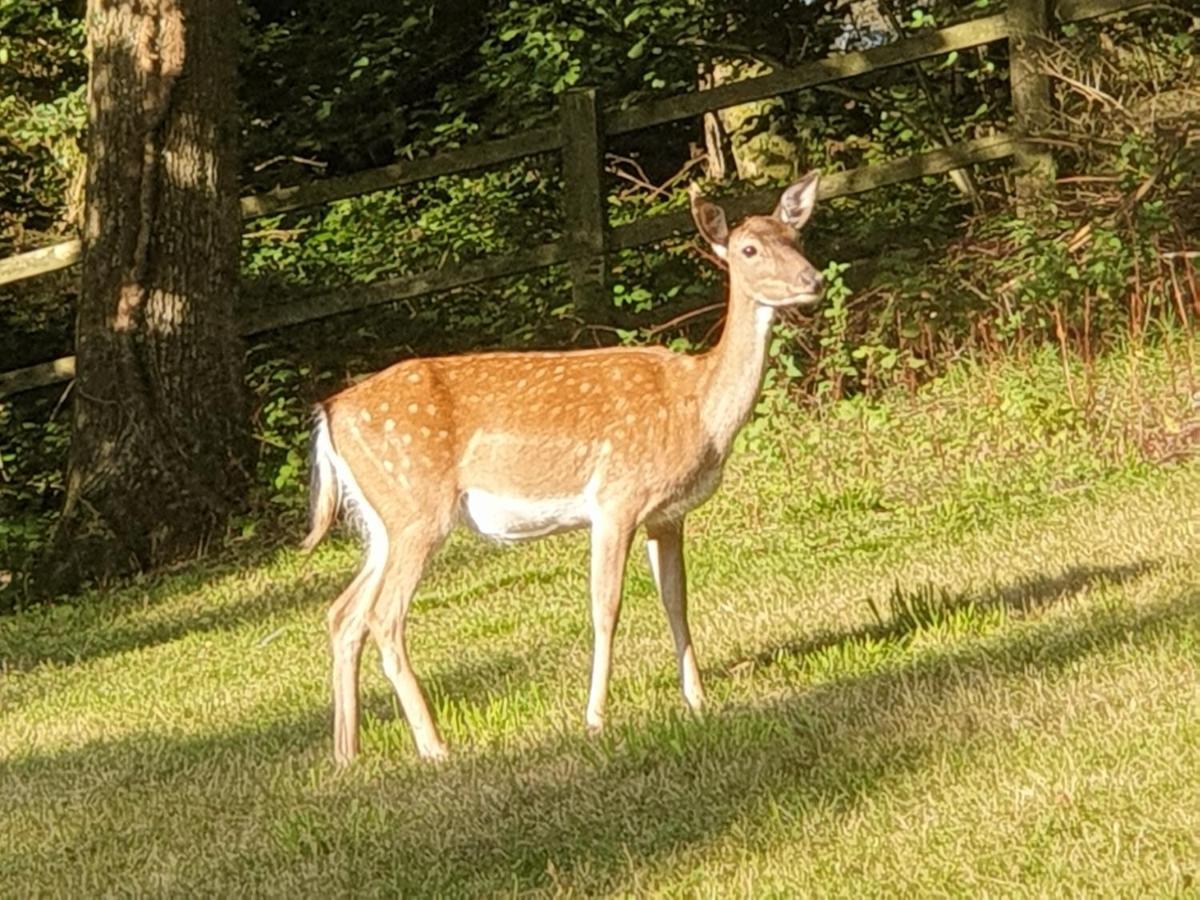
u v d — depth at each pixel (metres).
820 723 6.64
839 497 11.12
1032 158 13.80
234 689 9.49
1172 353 11.80
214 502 13.52
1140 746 5.88
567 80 15.48
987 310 13.05
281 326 14.13
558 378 7.62
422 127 16.72
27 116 16.02
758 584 9.71
